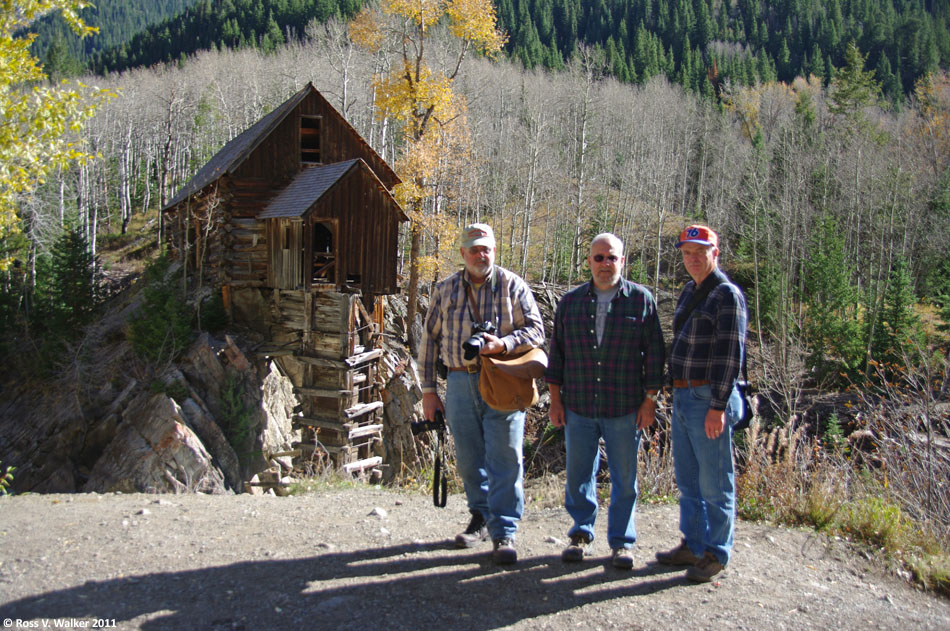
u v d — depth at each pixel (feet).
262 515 18.20
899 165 139.74
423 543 15.85
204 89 223.51
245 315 67.00
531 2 403.54
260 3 350.23
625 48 353.10
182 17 380.99
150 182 217.36
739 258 144.87
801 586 14.11
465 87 159.53
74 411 60.39
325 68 196.85
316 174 66.18
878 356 91.40
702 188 197.88
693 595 13.26
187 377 58.95
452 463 26.50
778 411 62.39
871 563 15.90
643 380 14.58
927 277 134.21
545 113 191.21
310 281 62.08
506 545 14.53
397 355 78.48
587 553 15.43
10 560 14.40
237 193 66.03
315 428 62.54
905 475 21.76
